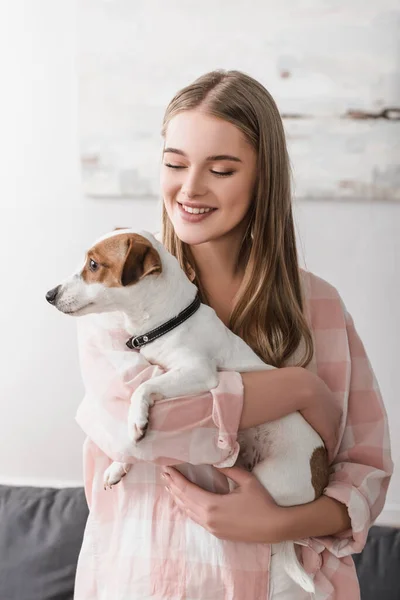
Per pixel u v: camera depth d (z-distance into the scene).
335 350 1.24
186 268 1.23
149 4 2.14
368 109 2.13
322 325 1.25
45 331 2.36
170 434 1.03
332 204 2.21
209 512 1.05
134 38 2.16
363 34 2.10
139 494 1.12
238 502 1.06
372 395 1.25
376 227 2.21
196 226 1.12
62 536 1.89
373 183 2.17
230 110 1.08
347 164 2.17
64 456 2.42
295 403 1.10
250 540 1.05
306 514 1.09
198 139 1.07
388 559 1.87
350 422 1.24
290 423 1.16
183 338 1.12
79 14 2.17
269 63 2.14
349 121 2.14
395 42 2.10
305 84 2.14
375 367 2.29
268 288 1.19
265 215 1.16
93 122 2.21
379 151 2.15
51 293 1.12
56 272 2.33
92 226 2.29
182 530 1.09
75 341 2.35
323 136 2.16
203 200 1.10
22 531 1.92
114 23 2.16
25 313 2.36
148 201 2.25
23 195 2.30
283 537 1.06
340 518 1.12
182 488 1.08
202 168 1.08
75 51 2.20
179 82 2.17
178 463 1.05
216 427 1.05
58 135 2.25
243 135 1.09
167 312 1.12
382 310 2.26
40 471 2.44
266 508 1.07
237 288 1.24
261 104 1.12
